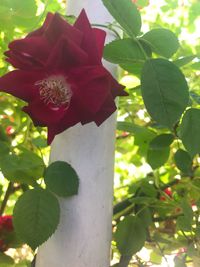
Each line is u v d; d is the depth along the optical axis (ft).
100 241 0.83
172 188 1.18
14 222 0.76
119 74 0.96
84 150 0.83
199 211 0.97
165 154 1.04
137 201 1.05
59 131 0.73
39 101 0.72
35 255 0.95
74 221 0.81
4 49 1.11
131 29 0.76
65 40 0.65
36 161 0.88
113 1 0.75
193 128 0.75
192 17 1.56
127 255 0.97
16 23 1.06
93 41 0.68
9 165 0.86
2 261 0.99
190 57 0.88
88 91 0.69
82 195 0.82
